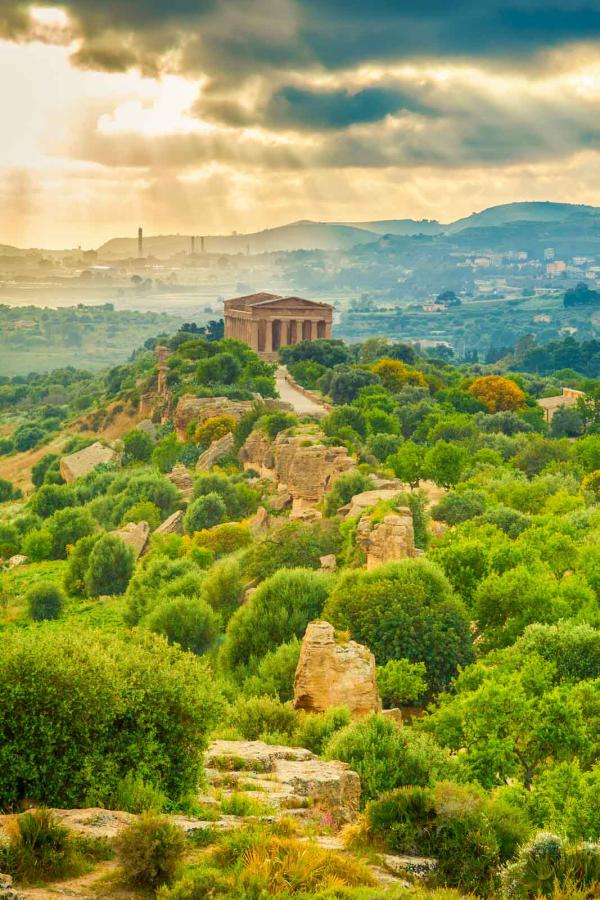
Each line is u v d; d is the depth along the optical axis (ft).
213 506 413.39
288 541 291.58
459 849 92.48
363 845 92.68
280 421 497.87
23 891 72.49
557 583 228.43
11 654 94.89
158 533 412.98
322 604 223.10
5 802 89.15
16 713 91.40
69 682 94.48
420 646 195.31
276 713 142.82
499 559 245.65
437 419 564.71
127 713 97.40
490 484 383.86
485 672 165.78
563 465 446.60
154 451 596.29
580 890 83.46
